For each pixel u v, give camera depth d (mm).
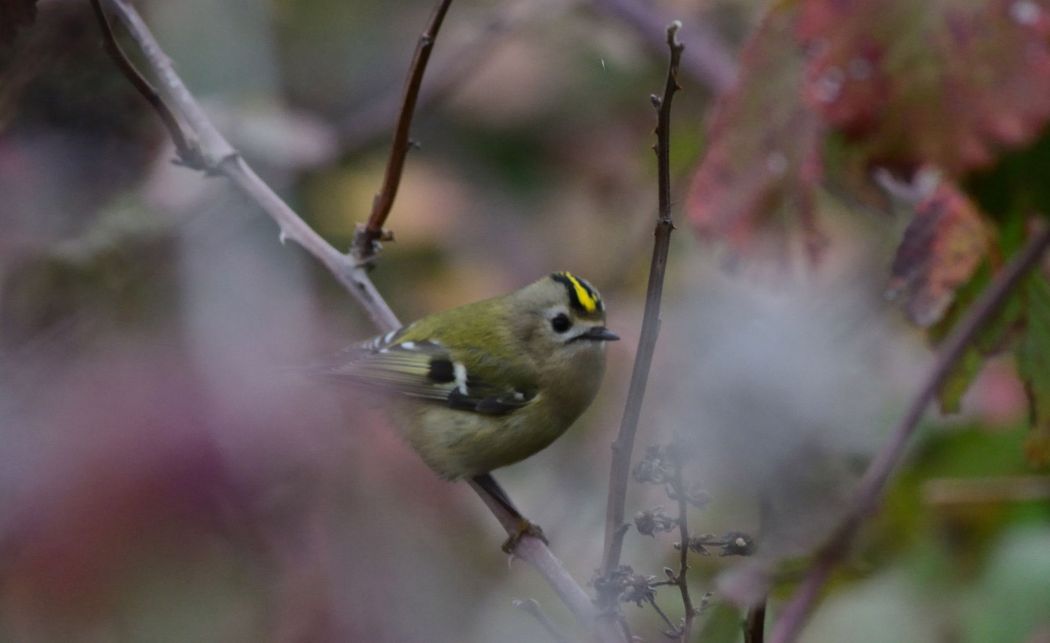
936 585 7031
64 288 8906
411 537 8242
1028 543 6660
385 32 14234
